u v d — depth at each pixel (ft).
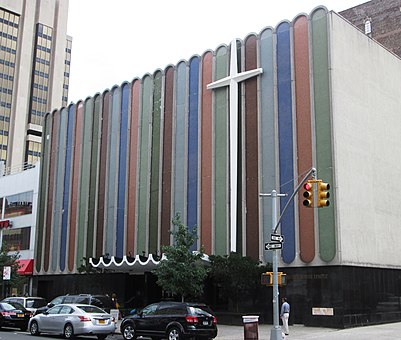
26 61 394.11
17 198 164.25
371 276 92.02
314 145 91.97
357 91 98.32
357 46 100.83
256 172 99.14
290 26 99.71
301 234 90.68
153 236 114.73
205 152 108.47
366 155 97.60
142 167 121.19
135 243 118.21
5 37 387.14
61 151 145.48
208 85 109.60
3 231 165.27
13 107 382.63
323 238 87.92
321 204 58.59
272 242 67.21
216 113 108.27
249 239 97.71
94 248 127.75
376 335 72.43
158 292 118.52
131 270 119.24
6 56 385.09
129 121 126.82
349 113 94.68
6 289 156.25
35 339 72.74
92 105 138.31
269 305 92.84
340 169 89.25
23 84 389.19
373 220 96.12
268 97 100.32
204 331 67.05
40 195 150.00
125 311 112.06
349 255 87.25
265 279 67.51
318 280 87.35
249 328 64.03
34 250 148.15
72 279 133.59
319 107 92.68
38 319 80.07
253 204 98.43
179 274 85.97
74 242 134.21
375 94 104.22
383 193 101.04
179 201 111.14
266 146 98.84
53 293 138.51
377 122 103.30
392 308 96.17
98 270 116.98
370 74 103.71
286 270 91.71
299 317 88.48
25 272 147.02
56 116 150.00
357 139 95.66
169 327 67.82
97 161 132.57
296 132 94.99
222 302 100.53
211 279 103.19
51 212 144.36
